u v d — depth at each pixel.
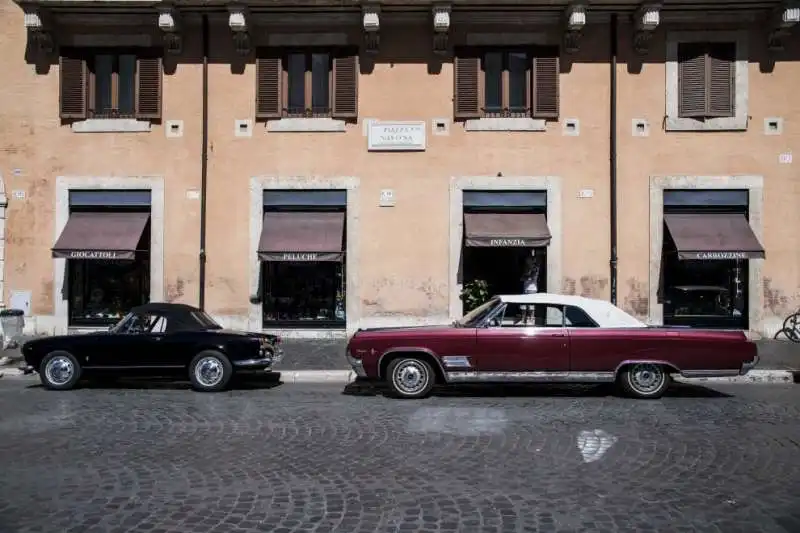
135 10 15.93
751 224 16.09
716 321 16.27
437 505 5.64
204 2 15.56
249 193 16.42
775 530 5.12
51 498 5.82
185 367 11.27
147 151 16.50
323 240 15.95
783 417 9.08
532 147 16.28
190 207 16.48
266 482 6.26
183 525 5.19
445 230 16.31
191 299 16.44
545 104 16.19
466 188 16.30
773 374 12.35
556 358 10.33
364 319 16.34
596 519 5.32
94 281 16.77
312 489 6.05
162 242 16.44
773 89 16.11
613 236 16.09
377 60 16.39
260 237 16.16
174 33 16.17
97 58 16.70
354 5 15.69
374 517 5.36
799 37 16.03
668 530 5.11
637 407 9.78
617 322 10.48
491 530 5.10
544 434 8.09
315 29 16.36
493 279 16.39
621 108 16.23
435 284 16.30
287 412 9.45
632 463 6.87
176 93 16.52
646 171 16.20
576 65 16.28
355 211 16.36
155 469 6.67
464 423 8.72
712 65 16.16
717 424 8.63
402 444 7.64
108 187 16.48
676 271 16.30
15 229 16.56
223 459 7.04
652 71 16.22
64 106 16.44
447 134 16.31
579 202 16.23
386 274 16.33
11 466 6.77
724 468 6.70
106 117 16.67
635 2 15.41
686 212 16.28
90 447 7.53
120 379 12.49
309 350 14.86
